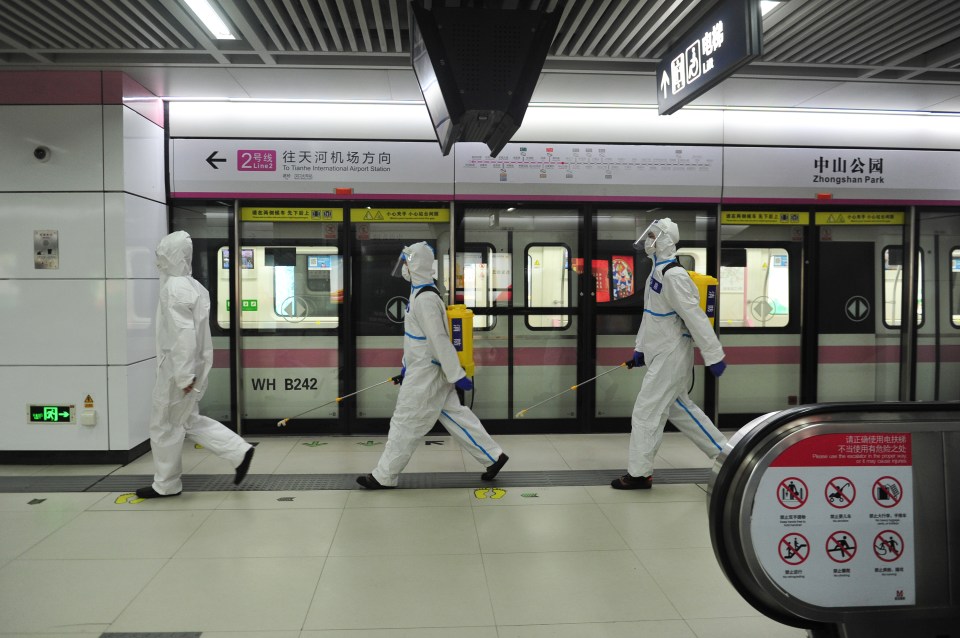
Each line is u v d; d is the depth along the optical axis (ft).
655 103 19.70
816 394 21.70
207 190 19.86
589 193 20.47
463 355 16.03
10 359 17.26
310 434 20.85
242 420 20.80
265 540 12.49
